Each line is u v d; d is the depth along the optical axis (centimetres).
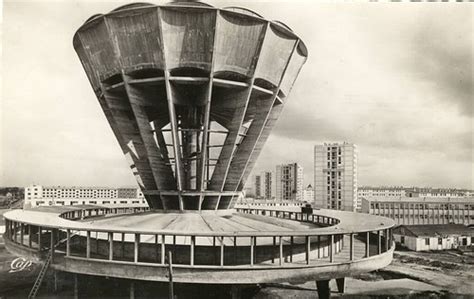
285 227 3038
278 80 3127
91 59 3048
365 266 2467
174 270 2202
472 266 4916
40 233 2667
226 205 3209
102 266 2316
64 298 2688
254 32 2797
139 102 2961
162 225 2708
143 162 3194
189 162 3272
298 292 3494
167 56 2733
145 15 2675
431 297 3566
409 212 8431
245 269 2205
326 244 2895
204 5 2739
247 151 3180
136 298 2669
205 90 2866
